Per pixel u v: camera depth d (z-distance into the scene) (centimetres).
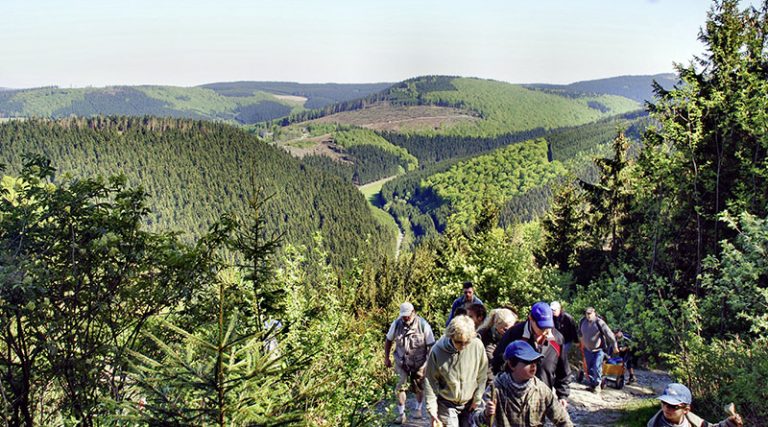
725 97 1628
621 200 2541
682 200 1841
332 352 702
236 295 550
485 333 629
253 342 363
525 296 1788
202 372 342
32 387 572
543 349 482
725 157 1678
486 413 414
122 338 632
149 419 337
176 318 641
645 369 1298
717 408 805
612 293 1592
